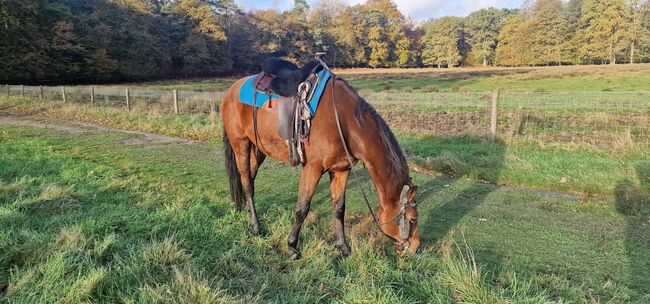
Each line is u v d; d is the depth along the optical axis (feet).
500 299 8.93
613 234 14.19
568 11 214.48
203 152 27.99
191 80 181.37
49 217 13.38
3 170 19.69
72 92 67.05
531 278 10.29
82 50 133.18
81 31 139.74
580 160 22.33
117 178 19.42
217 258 11.04
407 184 11.01
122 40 157.99
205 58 196.44
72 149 27.30
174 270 9.53
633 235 14.11
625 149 23.81
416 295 9.56
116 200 15.98
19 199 14.62
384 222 11.09
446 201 17.85
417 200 17.95
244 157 13.92
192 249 11.54
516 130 32.27
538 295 9.09
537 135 30.35
